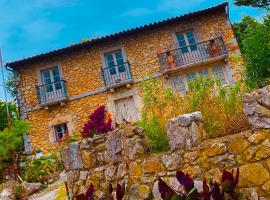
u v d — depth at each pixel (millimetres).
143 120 4844
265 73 4906
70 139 12234
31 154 11203
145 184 4070
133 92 14414
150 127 4609
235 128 3928
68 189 5086
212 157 3518
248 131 3334
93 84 14797
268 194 3113
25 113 15000
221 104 4371
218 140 3535
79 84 14891
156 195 3908
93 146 4852
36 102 15039
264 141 3201
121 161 4469
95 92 14688
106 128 7090
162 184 3248
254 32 5172
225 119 4188
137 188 4156
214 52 14234
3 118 19344
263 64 4918
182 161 3744
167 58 14453
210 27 14547
